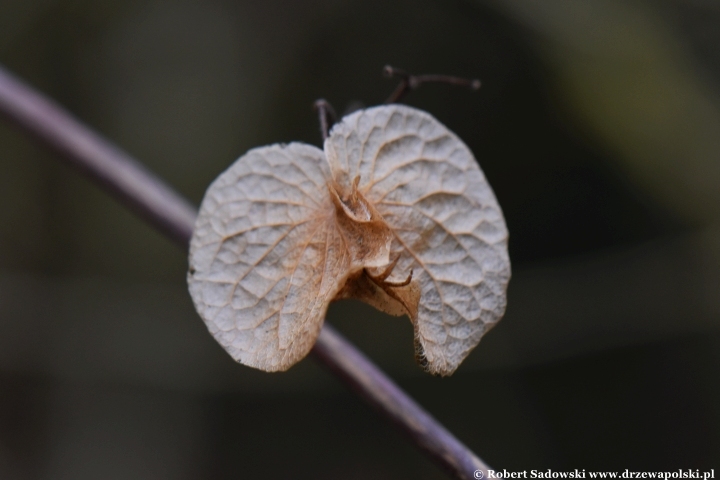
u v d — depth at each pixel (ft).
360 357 0.76
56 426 2.21
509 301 2.37
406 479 2.54
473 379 2.48
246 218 0.72
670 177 1.98
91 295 2.21
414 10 2.18
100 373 2.22
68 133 0.84
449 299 0.73
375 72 2.24
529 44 2.06
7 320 2.14
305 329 0.72
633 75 1.94
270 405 2.50
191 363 2.30
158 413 2.32
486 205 0.74
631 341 2.27
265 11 2.24
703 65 2.04
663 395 2.36
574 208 2.31
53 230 2.21
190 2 2.21
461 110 2.22
